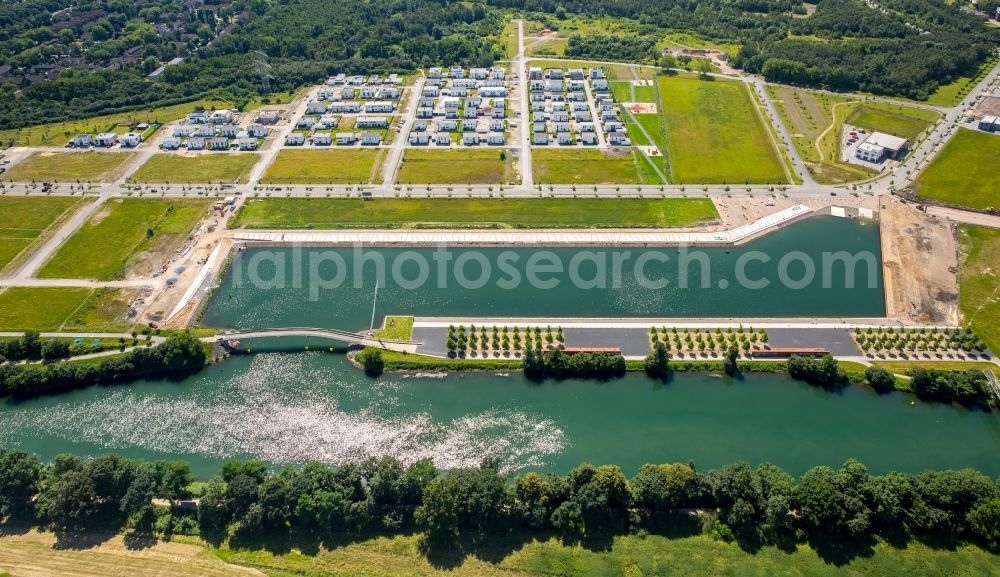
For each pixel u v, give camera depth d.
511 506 154.25
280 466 171.75
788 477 156.88
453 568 144.75
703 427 182.50
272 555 147.38
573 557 146.50
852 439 179.12
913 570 143.12
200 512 152.25
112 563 145.88
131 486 154.75
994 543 146.75
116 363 195.38
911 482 155.88
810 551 147.62
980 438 180.12
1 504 155.38
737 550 147.88
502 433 180.75
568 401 190.12
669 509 155.75
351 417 185.50
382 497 155.25
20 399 191.62
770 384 194.12
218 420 184.88
